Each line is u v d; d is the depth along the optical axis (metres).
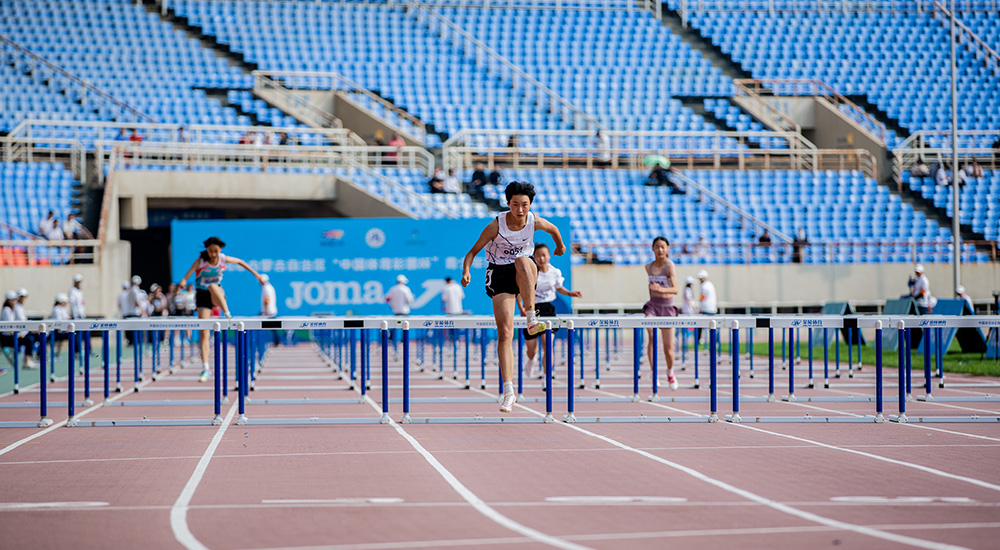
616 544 7.59
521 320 16.61
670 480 10.45
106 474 11.18
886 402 19.27
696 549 7.39
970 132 59.00
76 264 44.97
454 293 39.41
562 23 68.06
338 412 18.03
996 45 68.81
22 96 53.78
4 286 43.19
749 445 13.15
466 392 22.52
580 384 23.53
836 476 10.63
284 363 34.16
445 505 9.20
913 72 65.94
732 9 69.94
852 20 69.44
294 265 45.25
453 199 51.22
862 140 58.81
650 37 67.44
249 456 12.47
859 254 51.22
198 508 9.18
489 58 63.75
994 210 54.69
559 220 43.38
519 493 9.78
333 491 9.99
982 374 26.20
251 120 56.75
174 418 16.89
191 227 44.97
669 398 20.17
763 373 28.70
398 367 31.80
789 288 48.47
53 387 25.03
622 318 15.90
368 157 53.41
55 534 8.16
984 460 11.75
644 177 54.50
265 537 7.96
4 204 47.12
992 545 7.44
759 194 54.78
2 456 12.62
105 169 49.34
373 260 45.41
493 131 53.44
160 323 15.85
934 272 48.97
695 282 47.81
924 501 9.21
